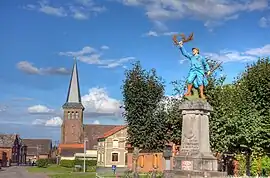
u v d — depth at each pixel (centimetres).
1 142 15388
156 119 3644
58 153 13050
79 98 14450
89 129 13012
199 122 2219
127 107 3712
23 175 6378
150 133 3650
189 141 2211
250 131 3238
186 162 2167
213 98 3256
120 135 9494
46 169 9156
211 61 3169
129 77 3719
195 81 2306
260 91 3378
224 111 3269
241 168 4050
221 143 3231
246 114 3319
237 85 3694
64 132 14025
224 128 3231
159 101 3716
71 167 10044
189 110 2236
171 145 4947
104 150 9488
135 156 3747
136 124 3669
